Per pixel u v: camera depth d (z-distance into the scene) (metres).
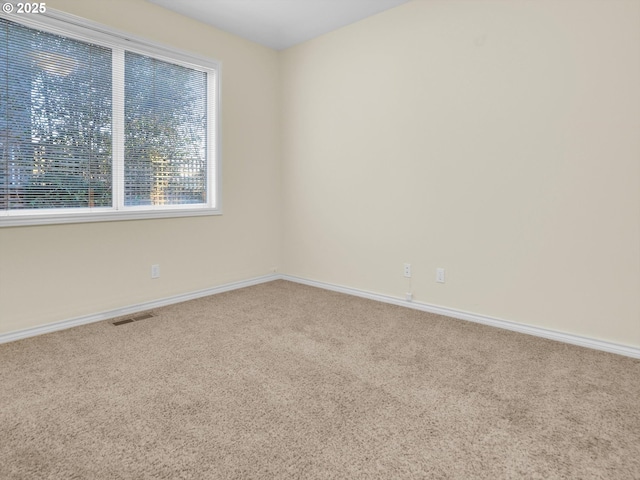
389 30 3.31
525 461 1.41
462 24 2.88
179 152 3.48
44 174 2.67
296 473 1.34
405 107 3.25
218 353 2.35
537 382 2.01
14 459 1.40
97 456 1.42
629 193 2.30
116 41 2.93
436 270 3.17
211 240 3.73
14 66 2.49
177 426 1.61
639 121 2.24
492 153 2.80
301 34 3.80
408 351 2.40
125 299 3.12
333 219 3.89
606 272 2.40
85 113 2.84
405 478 1.32
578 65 2.42
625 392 1.91
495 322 2.86
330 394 1.88
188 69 3.49
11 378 2.02
